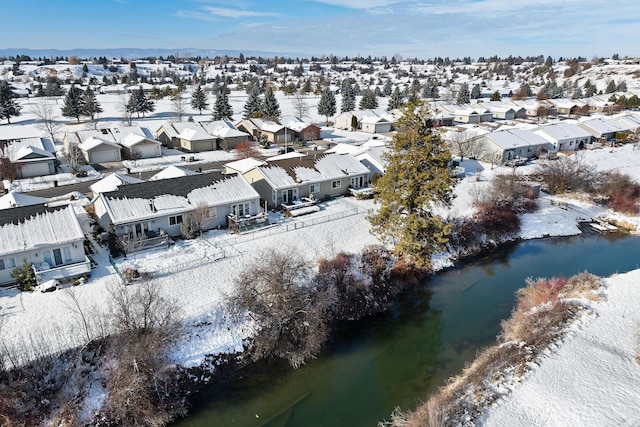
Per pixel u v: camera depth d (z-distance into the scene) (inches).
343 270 1368.1
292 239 1553.9
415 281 1467.8
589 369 1003.9
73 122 4005.9
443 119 4229.8
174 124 3191.4
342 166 2039.9
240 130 3528.5
